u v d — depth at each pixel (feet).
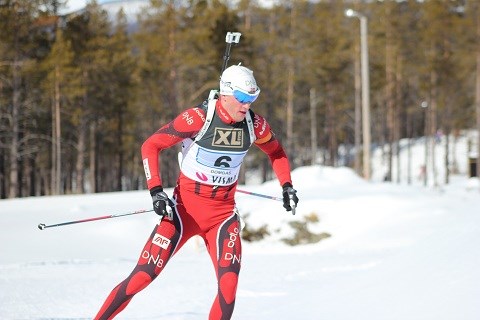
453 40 154.10
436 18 150.71
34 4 118.93
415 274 19.35
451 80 159.22
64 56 123.54
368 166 88.22
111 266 32.89
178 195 14.57
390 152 166.81
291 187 15.30
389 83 162.91
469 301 14.66
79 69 127.34
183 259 38.78
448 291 16.03
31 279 27.22
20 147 142.82
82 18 136.26
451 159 215.92
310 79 162.61
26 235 50.14
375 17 152.66
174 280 26.73
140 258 14.23
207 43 134.62
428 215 49.32
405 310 15.34
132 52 154.51
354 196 55.36
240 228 14.74
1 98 126.52
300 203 52.85
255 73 147.33
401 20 153.69
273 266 32.55
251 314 17.89
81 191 143.84
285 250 48.01
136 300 21.26
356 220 50.47
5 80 123.24
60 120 142.10
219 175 14.30
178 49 132.98
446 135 174.81
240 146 14.21
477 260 18.78
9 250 44.75
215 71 134.72
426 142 171.01
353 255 37.35
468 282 16.35
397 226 47.55
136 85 141.38
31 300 21.52
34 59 123.85
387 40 153.17
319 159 241.55
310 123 203.41
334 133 183.52
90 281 26.50
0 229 52.70
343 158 246.88
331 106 176.04
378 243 43.42
